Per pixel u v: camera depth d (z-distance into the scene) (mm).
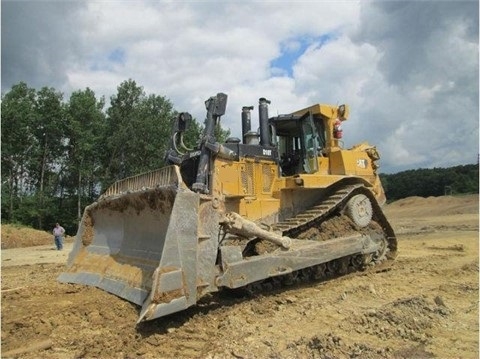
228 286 6512
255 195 8875
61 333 5508
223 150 7992
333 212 10156
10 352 4953
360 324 5988
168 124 45938
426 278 9344
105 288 7043
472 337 5695
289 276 8297
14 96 42906
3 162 42312
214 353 5059
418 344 5383
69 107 44219
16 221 40688
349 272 9812
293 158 10305
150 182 6961
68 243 28422
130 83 45750
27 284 9047
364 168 11008
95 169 46406
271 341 5398
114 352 5051
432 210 44125
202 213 6293
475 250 13898
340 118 10883
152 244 6676
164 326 5883
